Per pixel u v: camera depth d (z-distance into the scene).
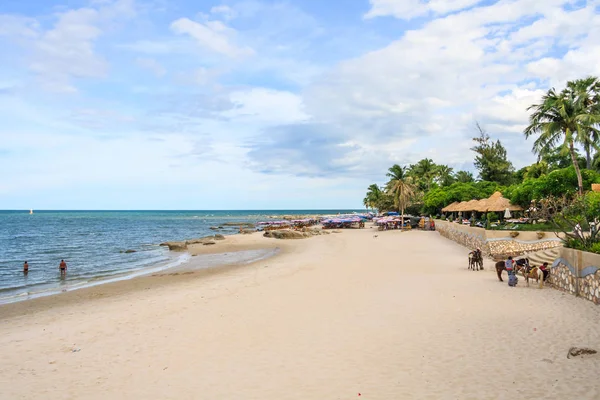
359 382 8.03
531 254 21.91
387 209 94.00
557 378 7.73
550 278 16.78
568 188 32.53
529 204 36.44
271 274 23.62
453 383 7.77
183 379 8.55
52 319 15.29
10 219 161.00
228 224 115.25
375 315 13.07
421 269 23.38
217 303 15.80
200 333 11.85
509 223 35.47
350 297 15.99
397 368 8.66
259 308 14.70
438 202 60.31
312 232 63.72
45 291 22.39
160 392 7.95
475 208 44.00
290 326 12.21
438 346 9.91
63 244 55.50
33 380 8.83
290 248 44.38
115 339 11.62
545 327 10.98
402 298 15.41
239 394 7.72
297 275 22.66
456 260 27.31
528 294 15.20
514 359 8.83
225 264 32.53
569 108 30.59
